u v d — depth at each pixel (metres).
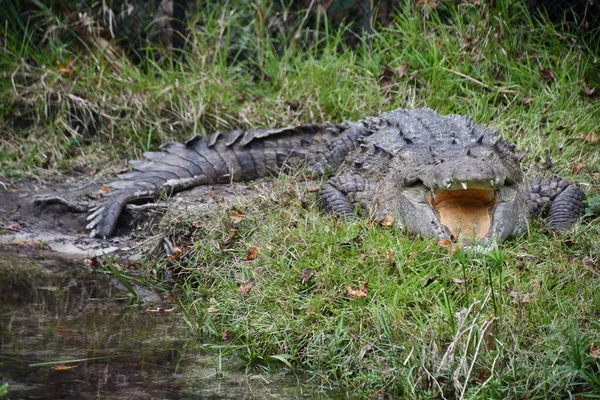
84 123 14.35
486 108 13.27
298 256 9.08
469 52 14.18
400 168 10.52
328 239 9.21
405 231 9.91
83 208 12.33
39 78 14.77
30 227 12.12
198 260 10.09
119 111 14.41
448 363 7.16
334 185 10.83
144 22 16.31
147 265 10.75
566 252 9.07
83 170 13.73
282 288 8.68
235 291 9.02
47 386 6.94
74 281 10.20
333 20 15.87
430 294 8.13
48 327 8.48
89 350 7.87
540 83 13.74
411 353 7.30
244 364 7.81
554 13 15.12
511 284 8.33
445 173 9.09
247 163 12.77
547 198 10.59
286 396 7.04
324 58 14.58
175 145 12.92
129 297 9.66
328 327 7.93
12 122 14.48
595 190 11.02
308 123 13.45
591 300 7.84
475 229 9.45
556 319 7.52
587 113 13.18
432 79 13.86
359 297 8.14
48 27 15.43
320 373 7.60
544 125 13.10
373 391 7.21
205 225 10.52
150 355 7.84
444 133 11.02
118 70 15.07
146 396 6.84
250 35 15.54
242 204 10.75
